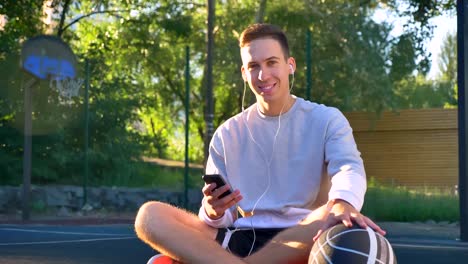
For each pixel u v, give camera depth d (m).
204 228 4.13
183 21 23.08
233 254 3.90
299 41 21.45
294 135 4.04
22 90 17.94
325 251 3.23
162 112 29.06
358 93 21.11
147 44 24.45
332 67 20.97
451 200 14.85
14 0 20.28
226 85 25.72
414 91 24.00
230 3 24.53
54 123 17.89
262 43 3.97
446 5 20.62
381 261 3.16
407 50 20.78
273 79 3.98
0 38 18.39
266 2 21.98
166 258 3.92
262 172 4.09
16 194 16.86
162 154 26.95
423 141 23.62
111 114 18.58
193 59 26.31
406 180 23.67
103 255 8.73
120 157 18.75
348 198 3.58
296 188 4.04
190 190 17.48
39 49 15.20
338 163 3.86
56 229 12.43
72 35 22.34
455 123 23.38
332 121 3.99
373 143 23.84
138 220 3.87
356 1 21.33
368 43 20.89
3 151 17.91
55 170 18.11
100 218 15.54
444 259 8.66
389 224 13.91
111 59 23.67
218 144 4.20
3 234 11.38
